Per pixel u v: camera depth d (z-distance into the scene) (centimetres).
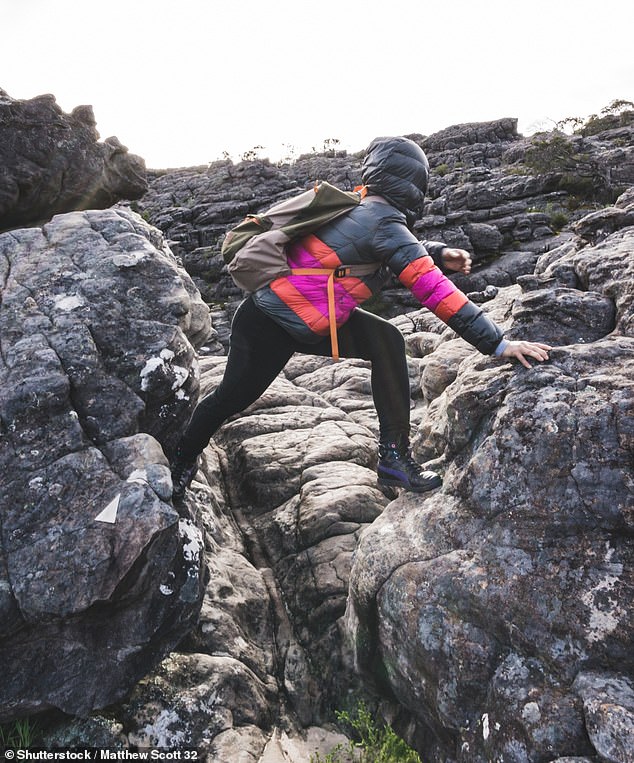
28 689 245
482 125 5981
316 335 264
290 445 455
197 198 5322
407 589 256
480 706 230
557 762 192
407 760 275
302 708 311
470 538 251
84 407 272
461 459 278
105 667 257
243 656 314
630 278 279
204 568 299
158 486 261
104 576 243
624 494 219
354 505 378
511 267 3228
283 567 373
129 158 518
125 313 298
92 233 330
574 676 208
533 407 246
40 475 254
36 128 452
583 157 3862
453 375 379
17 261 315
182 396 302
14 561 241
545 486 234
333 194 264
